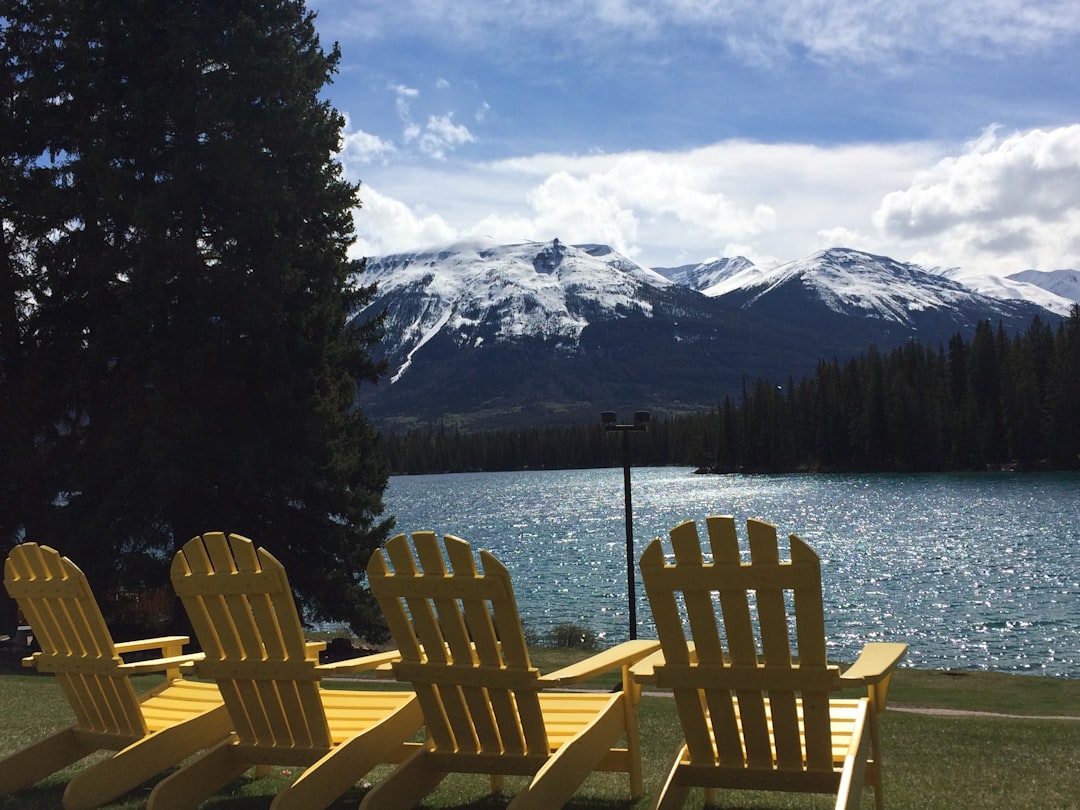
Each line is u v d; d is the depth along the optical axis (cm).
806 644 338
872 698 393
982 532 5191
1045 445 10450
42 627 504
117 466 1681
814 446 12938
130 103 1725
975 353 11212
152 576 1683
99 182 1669
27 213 1703
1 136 1747
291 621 420
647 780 523
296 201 1844
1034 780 554
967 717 1081
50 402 1736
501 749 410
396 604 402
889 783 542
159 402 1636
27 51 1803
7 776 492
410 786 415
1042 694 1352
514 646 385
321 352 1822
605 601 3300
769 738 365
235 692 446
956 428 11106
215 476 1727
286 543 1850
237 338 1780
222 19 1800
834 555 4453
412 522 7638
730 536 338
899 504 7275
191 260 1730
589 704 462
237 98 1786
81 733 507
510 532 6519
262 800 479
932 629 2622
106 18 1738
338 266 1950
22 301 1788
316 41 2072
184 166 1723
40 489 1758
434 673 400
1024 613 2823
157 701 534
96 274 1695
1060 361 10369
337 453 1875
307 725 436
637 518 7144
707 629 352
